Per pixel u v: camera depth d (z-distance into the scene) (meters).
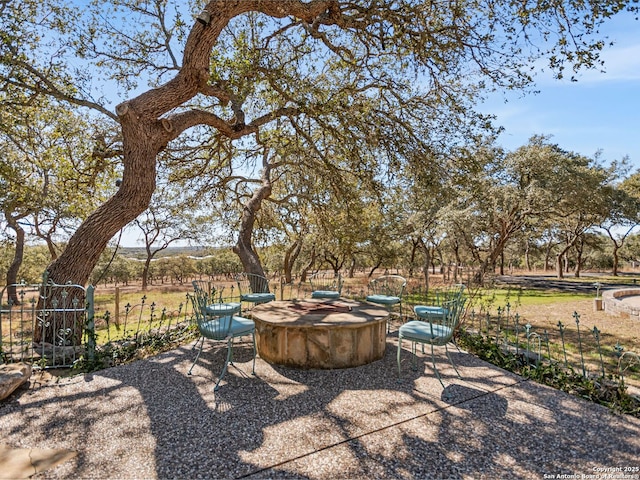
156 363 4.30
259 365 4.27
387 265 23.78
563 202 16.91
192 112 5.78
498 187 17.06
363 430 2.70
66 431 2.67
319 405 3.15
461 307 4.34
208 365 4.25
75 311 4.29
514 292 14.47
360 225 10.58
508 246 32.88
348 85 7.14
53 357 4.05
